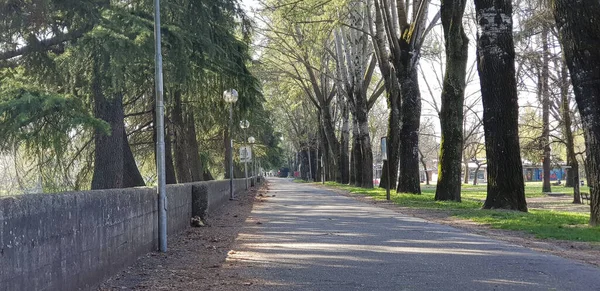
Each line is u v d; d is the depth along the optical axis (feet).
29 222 17.29
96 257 23.66
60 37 45.85
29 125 43.57
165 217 35.70
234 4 60.90
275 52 163.32
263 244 39.24
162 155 35.83
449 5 83.61
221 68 60.59
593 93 46.21
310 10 93.61
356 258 32.53
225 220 58.49
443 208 71.92
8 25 43.39
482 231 46.29
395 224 52.49
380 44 117.29
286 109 247.09
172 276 27.53
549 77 114.52
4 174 61.11
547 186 180.96
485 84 64.54
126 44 42.11
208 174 120.88
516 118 64.34
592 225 47.78
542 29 99.86
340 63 157.17
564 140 143.33
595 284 24.80
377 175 343.67
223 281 26.40
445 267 29.27
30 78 46.68
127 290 24.11
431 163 435.94
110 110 56.75
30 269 17.28
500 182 64.90
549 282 25.26
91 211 23.12
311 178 331.77
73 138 63.21
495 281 25.55
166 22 51.98
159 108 36.04
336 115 232.94
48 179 62.03
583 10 45.55
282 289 24.63
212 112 77.51
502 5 63.26
